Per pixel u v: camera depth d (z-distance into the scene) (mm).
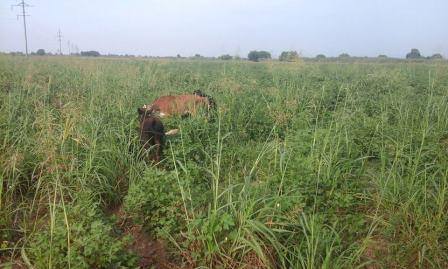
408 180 5547
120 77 13078
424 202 5109
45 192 5703
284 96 10734
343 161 6145
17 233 5137
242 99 10453
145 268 4691
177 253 4699
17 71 15859
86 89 11672
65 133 5941
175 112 8953
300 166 5766
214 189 4973
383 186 5520
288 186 5398
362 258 4680
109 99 9578
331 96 11781
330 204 5320
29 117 8000
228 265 4414
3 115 7793
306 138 7152
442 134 7516
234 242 4418
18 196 5973
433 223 4742
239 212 4617
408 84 14531
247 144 7805
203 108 9055
